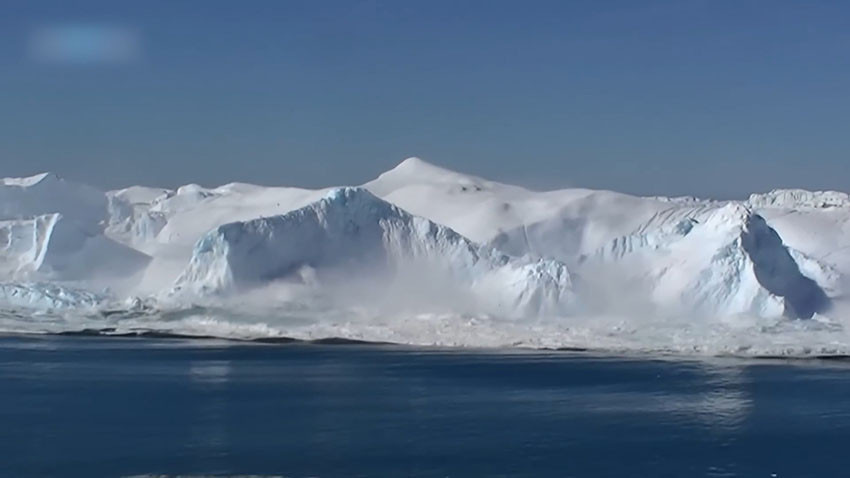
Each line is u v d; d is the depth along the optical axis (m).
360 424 100.69
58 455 87.75
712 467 86.62
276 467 84.81
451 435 96.56
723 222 191.00
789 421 103.44
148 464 85.19
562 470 85.12
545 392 119.00
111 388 119.44
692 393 118.88
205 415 104.44
